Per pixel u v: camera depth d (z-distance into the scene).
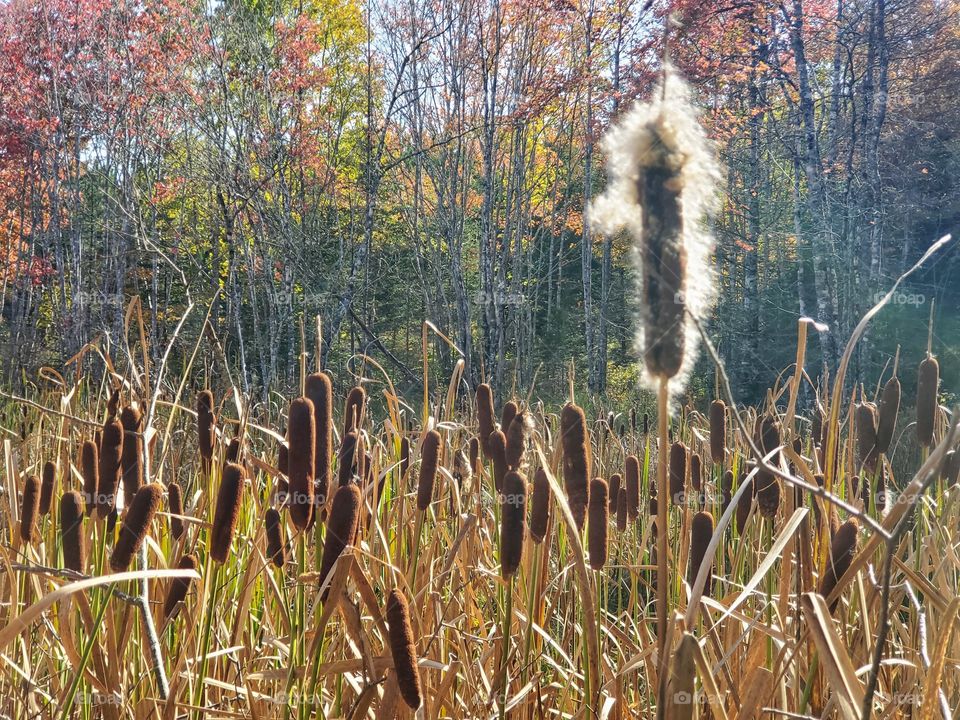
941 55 20.11
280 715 2.03
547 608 2.78
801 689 2.21
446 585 2.55
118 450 1.81
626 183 1.17
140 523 1.60
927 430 2.34
